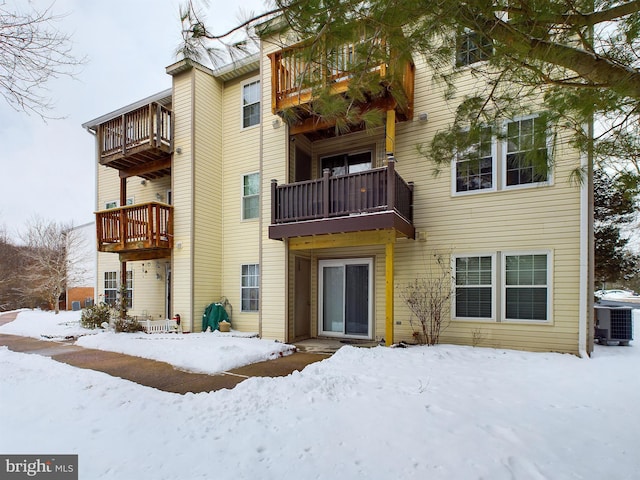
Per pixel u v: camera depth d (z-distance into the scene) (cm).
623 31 240
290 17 264
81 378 461
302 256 838
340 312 827
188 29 296
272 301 785
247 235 952
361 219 614
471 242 668
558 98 297
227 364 550
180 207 930
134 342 714
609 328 690
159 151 938
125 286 995
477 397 374
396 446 269
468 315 663
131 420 319
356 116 406
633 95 239
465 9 236
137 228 942
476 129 339
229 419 322
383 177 613
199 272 915
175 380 482
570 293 586
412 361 525
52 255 1705
